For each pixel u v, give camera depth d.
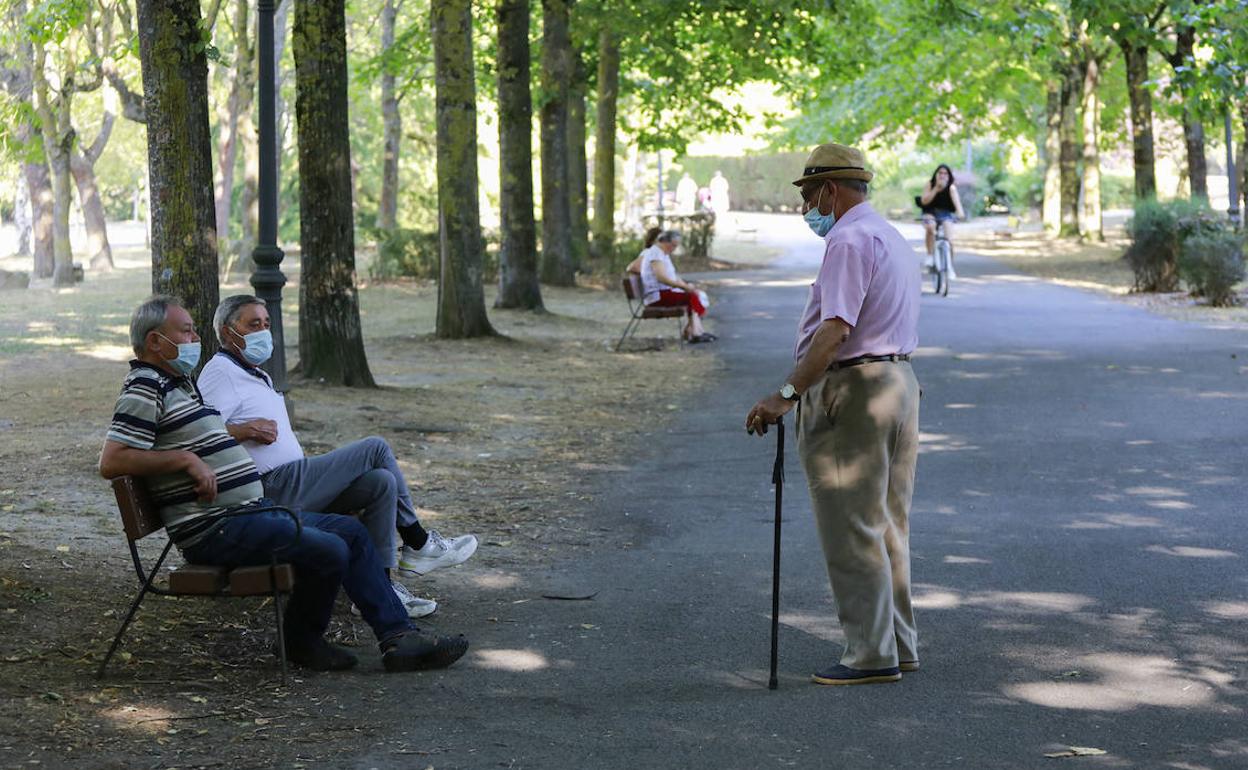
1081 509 9.05
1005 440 11.67
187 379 5.98
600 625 6.71
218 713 5.29
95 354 18.72
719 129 37.75
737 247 50.47
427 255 32.75
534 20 33.41
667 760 4.84
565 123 29.56
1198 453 10.84
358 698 5.55
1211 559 7.68
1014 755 4.84
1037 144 56.06
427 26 30.62
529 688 5.73
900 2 33.94
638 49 33.84
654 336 21.25
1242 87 23.80
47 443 11.49
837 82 36.34
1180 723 5.15
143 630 6.32
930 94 44.06
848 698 5.54
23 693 5.34
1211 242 22.91
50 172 37.38
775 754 4.89
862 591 5.73
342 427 12.62
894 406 5.68
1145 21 25.11
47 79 32.78
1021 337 19.28
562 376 16.80
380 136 53.00
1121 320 21.33
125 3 18.64
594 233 34.62
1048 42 29.44
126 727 5.07
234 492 5.89
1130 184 70.06
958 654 6.11
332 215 15.03
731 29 27.81
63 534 8.20
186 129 9.90
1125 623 6.52
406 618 6.07
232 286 30.80
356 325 15.23
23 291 31.23
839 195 5.78
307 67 14.88
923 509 9.18
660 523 9.05
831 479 5.74
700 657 6.18
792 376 5.63
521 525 8.99
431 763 4.79
